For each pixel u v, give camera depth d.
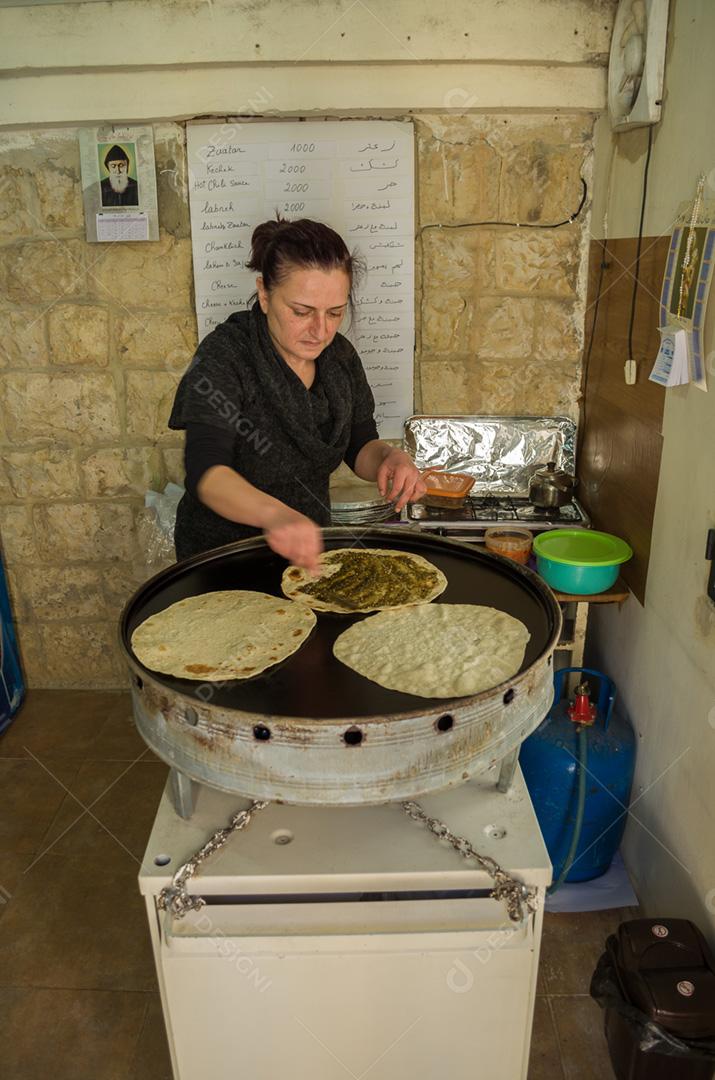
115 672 2.88
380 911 1.16
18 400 2.56
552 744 1.91
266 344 1.60
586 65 2.20
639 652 1.99
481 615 1.36
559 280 2.41
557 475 2.31
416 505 2.35
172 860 1.17
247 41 2.20
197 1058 1.25
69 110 2.28
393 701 1.12
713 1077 1.45
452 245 2.39
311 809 1.27
